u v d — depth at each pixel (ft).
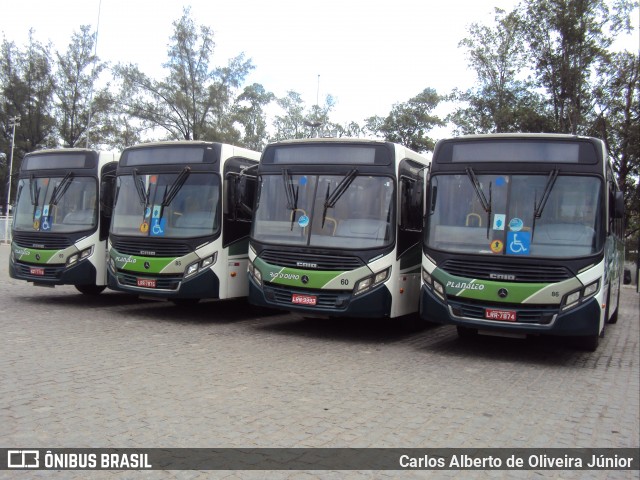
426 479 15.69
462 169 33.12
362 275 34.45
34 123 201.77
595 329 30.01
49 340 31.55
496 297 31.01
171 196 40.11
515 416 21.80
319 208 35.99
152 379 24.32
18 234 46.06
